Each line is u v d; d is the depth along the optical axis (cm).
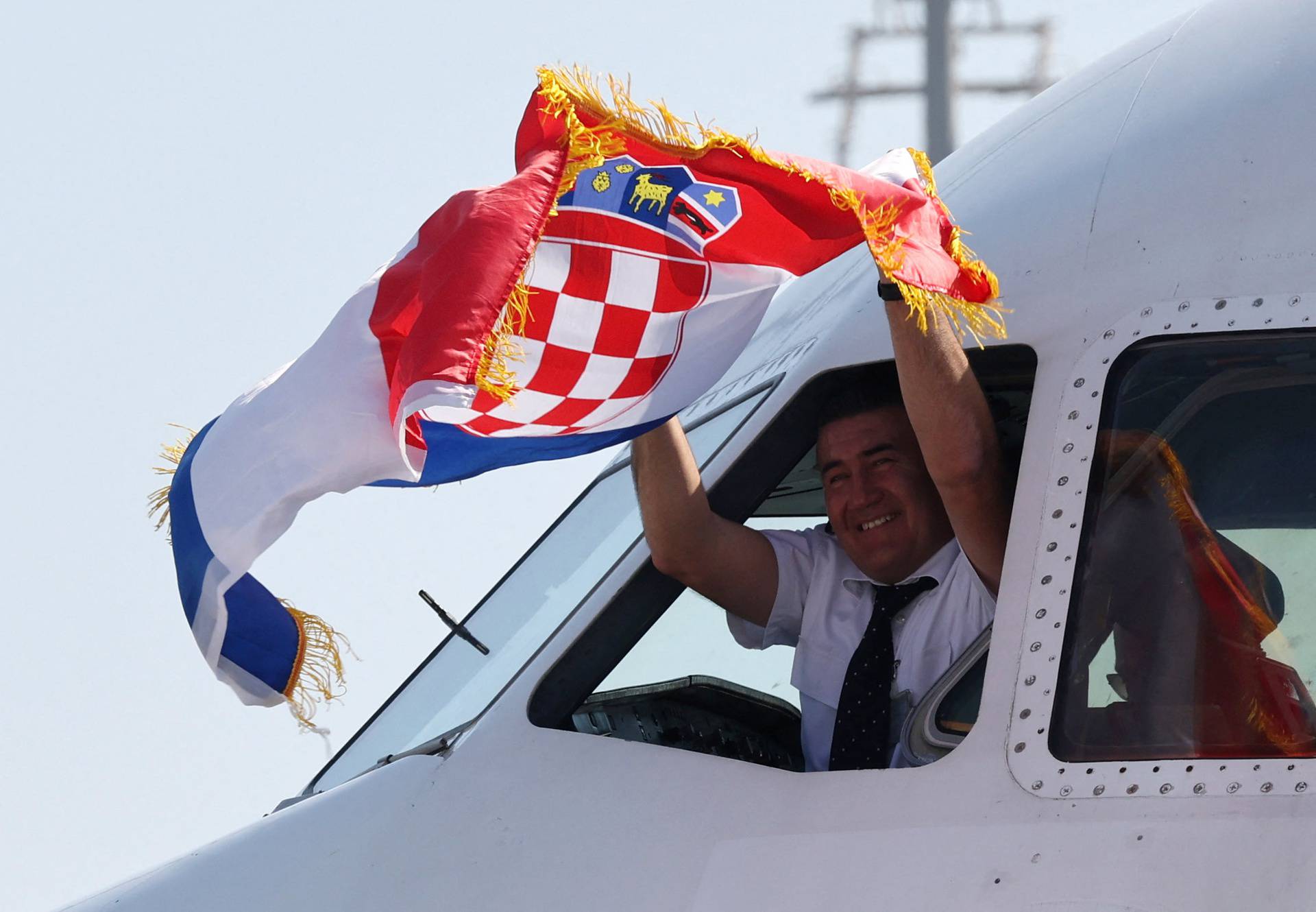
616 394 1197
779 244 1172
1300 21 1228
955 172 1402
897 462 1289
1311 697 1007
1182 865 955
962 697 1142
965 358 1150
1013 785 1020
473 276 1025
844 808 1052
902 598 1290
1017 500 1104
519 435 1199
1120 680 1040
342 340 1098
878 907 996
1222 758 1000
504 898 1105
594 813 1123
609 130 1070
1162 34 1323
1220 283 1110
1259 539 1062
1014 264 1210
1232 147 1166
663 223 1166
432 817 1170
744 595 1338
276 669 1122
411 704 1509
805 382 1300
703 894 1050
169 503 1116
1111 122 1258
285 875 1185
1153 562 1066
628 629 1283
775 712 1357
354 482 1093
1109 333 1125
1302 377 1077
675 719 1309
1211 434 1088
